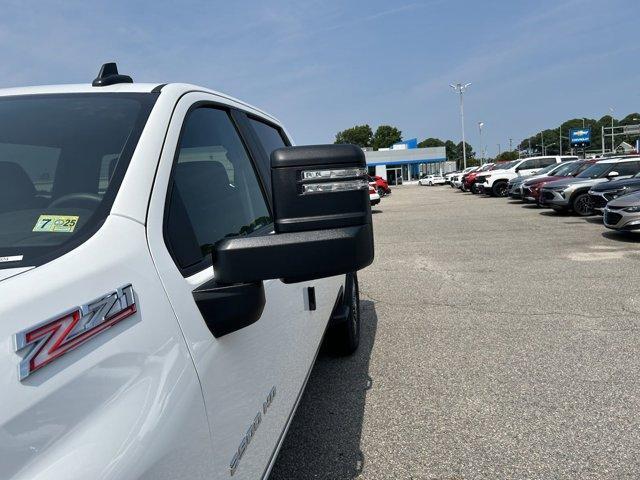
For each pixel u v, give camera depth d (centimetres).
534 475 258
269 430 183
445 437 298
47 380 93
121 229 131
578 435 292
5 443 84
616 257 816
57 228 133
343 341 412
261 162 258
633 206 953
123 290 116
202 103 205
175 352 124
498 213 1691
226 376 147
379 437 302
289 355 221
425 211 1955
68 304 104
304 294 260
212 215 180
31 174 156
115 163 150
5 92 199
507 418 316
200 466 125
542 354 417
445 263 848
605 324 486
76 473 91
